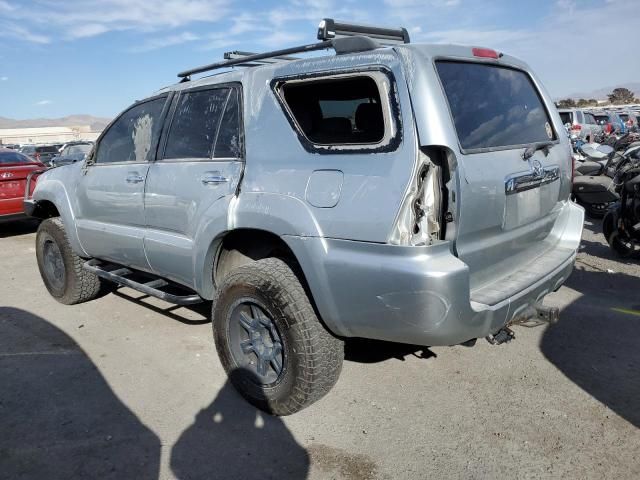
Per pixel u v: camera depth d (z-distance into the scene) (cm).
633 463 276
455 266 253
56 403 342
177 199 369
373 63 278
